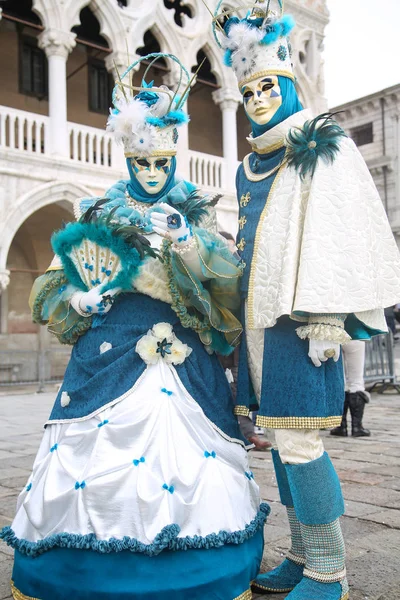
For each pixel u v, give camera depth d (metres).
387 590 2.36
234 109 16.33
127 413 2.19
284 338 2.22
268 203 2.33
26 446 5.86
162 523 2.02
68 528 2.08
